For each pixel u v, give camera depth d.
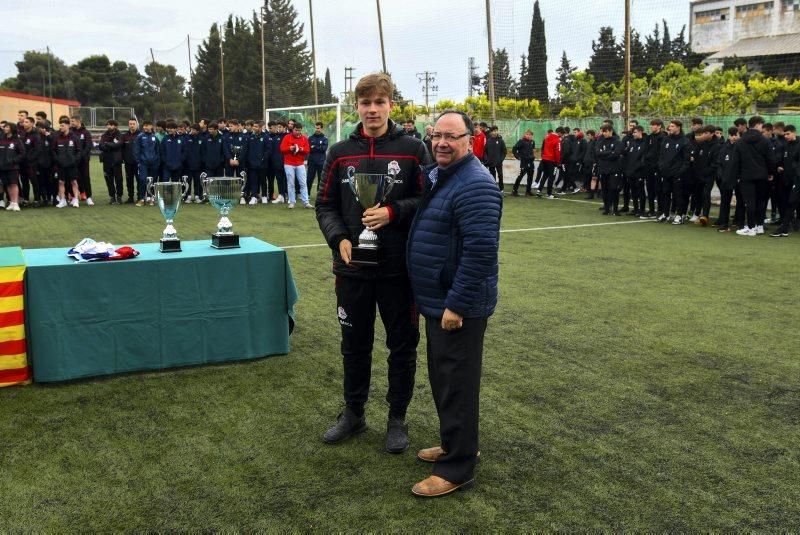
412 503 2.52
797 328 4.91
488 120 20.06
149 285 3.84
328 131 18.12
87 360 3.76
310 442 3.04
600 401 3.53
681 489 2.63
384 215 2.79
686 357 4.25
